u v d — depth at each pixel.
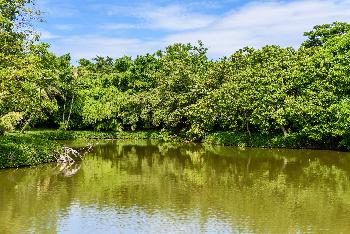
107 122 60.34
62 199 22.23
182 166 33.19
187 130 54.59
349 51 38.84
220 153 40.44
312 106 39.53
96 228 17.44
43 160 33.62
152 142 52.66
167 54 69.00
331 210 19.95
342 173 29.20
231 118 46.97
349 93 39.72
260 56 49.19
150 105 57.50
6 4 32.06
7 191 23.94
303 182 26.31
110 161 35.94
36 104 34.78
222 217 18.86
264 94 42.72
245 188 24.77
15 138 36.16
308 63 41.31
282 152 40.22
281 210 19.95
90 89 62.47
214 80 50.50
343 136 39.72
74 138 56.41
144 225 17.80
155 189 24.62
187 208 20.44
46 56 39.44
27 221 18.38
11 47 31.23
